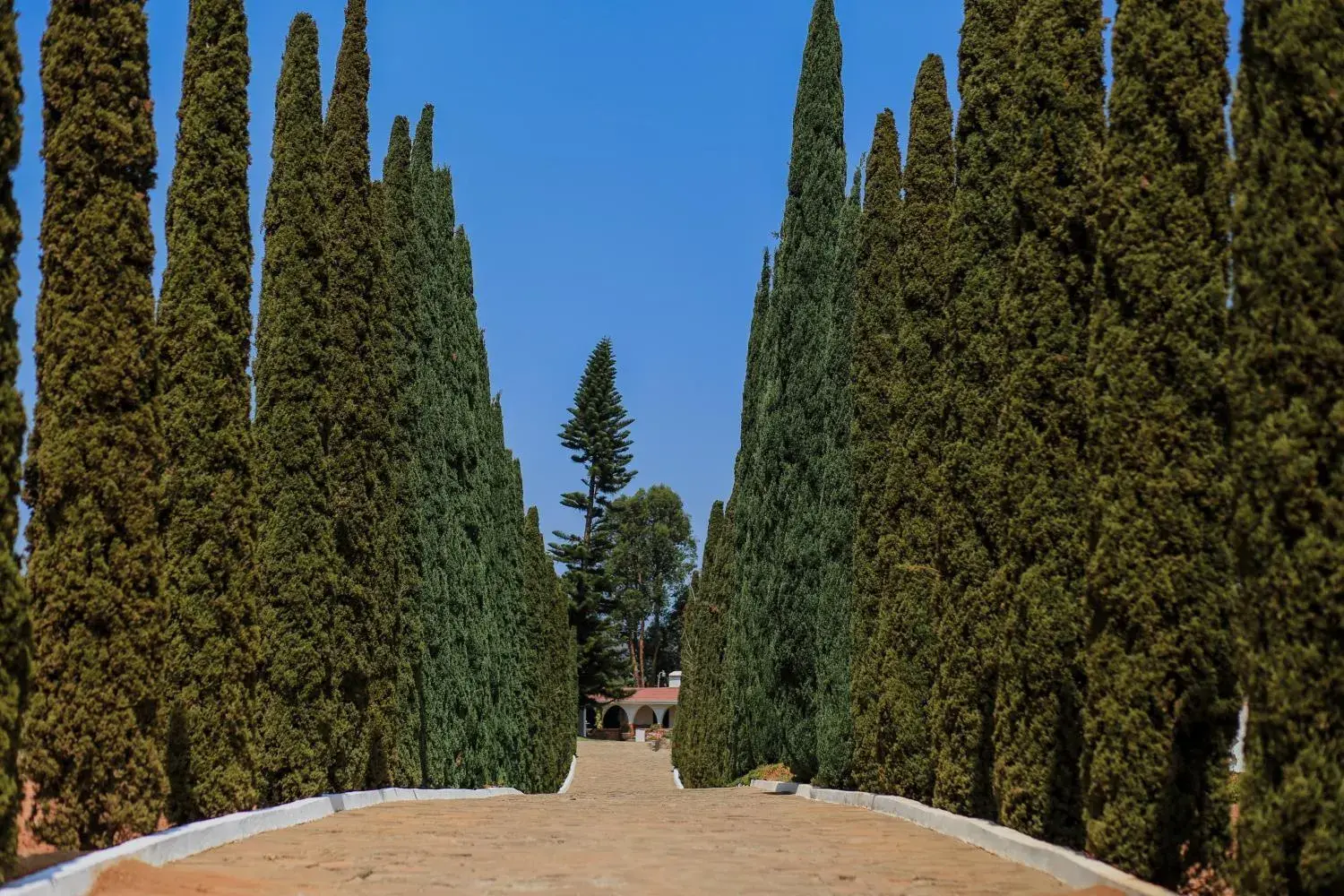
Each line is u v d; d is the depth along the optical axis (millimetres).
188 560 12203
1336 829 6270
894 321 18844
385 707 18516
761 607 24453
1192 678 8711
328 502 15820
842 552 20547
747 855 10758
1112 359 9258
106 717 9633
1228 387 7113
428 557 24047
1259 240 6879
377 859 10148
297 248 15867
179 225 12766
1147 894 7887
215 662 12125
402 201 22219
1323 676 6371
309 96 16312
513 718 33625
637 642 111312
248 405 12836
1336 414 6449
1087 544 9734
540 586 41219
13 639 7402
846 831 13227
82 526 9719
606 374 87688
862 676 17875
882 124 19859
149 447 10094
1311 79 6734
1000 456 11867
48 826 9500
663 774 53250
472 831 12773
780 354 24172
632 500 106188
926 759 16000
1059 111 11914
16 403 7602
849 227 22906
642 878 9125
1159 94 9305
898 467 17047
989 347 13602
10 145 7711
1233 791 8688
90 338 9867
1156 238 9164
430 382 24953
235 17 13242
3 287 7598
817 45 24719
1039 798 10906
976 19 14188
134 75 10391
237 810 12250
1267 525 6656
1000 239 13750
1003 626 11602
